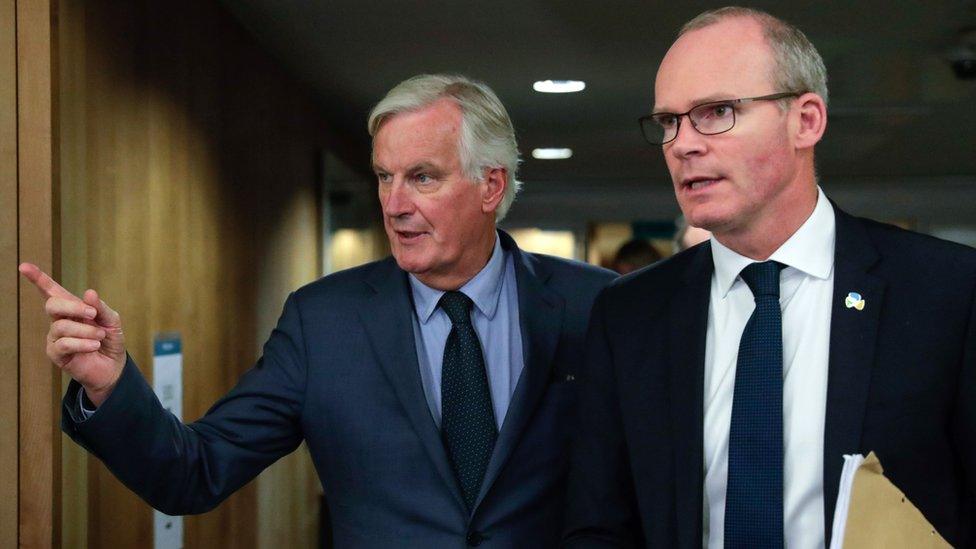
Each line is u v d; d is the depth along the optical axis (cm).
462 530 160
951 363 118
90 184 216
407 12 330
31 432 196
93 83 218
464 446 165
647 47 381
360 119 505
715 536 127
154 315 254
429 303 172
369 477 164
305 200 439
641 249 557
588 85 450
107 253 224
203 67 297
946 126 557
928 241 127
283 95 401
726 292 132
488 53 389
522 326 171
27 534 196
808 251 127
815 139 125
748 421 123
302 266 431
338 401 166
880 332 121
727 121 121
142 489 150
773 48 122
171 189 268
